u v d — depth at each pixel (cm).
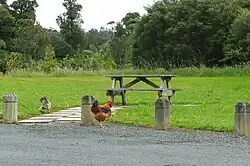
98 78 3888
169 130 1255
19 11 9500
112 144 1018
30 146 983
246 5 5728
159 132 1216
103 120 1333
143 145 1006
